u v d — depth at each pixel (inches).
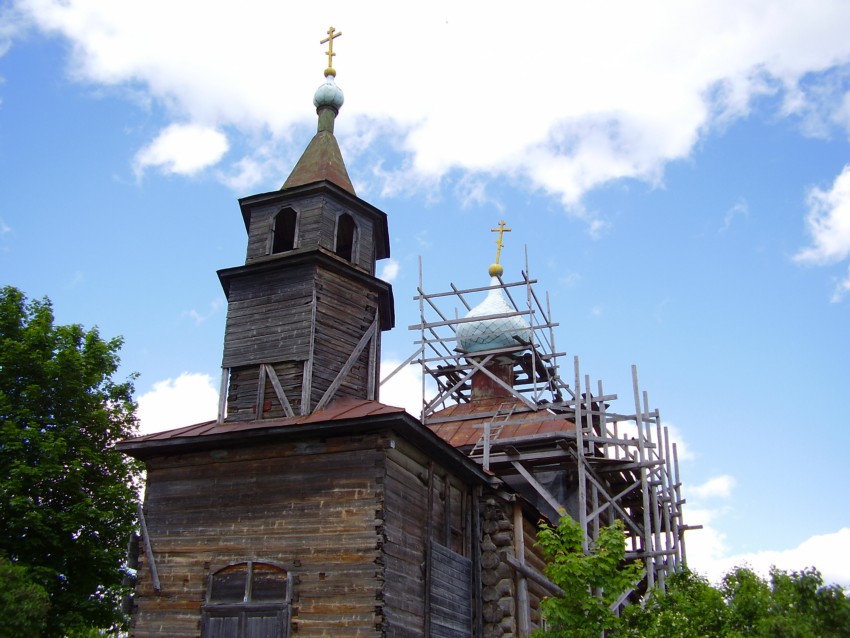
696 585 872.9
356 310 1006.4
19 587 868.6
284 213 1060.5
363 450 818.8
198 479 869.2
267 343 960.9
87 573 1135.0
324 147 1125.1
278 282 989.2
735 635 721.6
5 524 1061.8
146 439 877.2
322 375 941.8
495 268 1692.9
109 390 1264.8
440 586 871.1
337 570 781.3
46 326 1203.2
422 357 1491.1
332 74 1197.7
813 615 730.8
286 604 780.6
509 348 1451.8
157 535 858.8
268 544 813.9
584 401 1304.1
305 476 828.6
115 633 1194.6
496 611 957.8
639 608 858.8
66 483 1120.8
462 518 965.8
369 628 751.1
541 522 983.0
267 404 933.8
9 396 1141.7
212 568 821.9
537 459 1237.7
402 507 829.8
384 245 1132.5
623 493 1227.2
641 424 1254.9
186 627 809.5
